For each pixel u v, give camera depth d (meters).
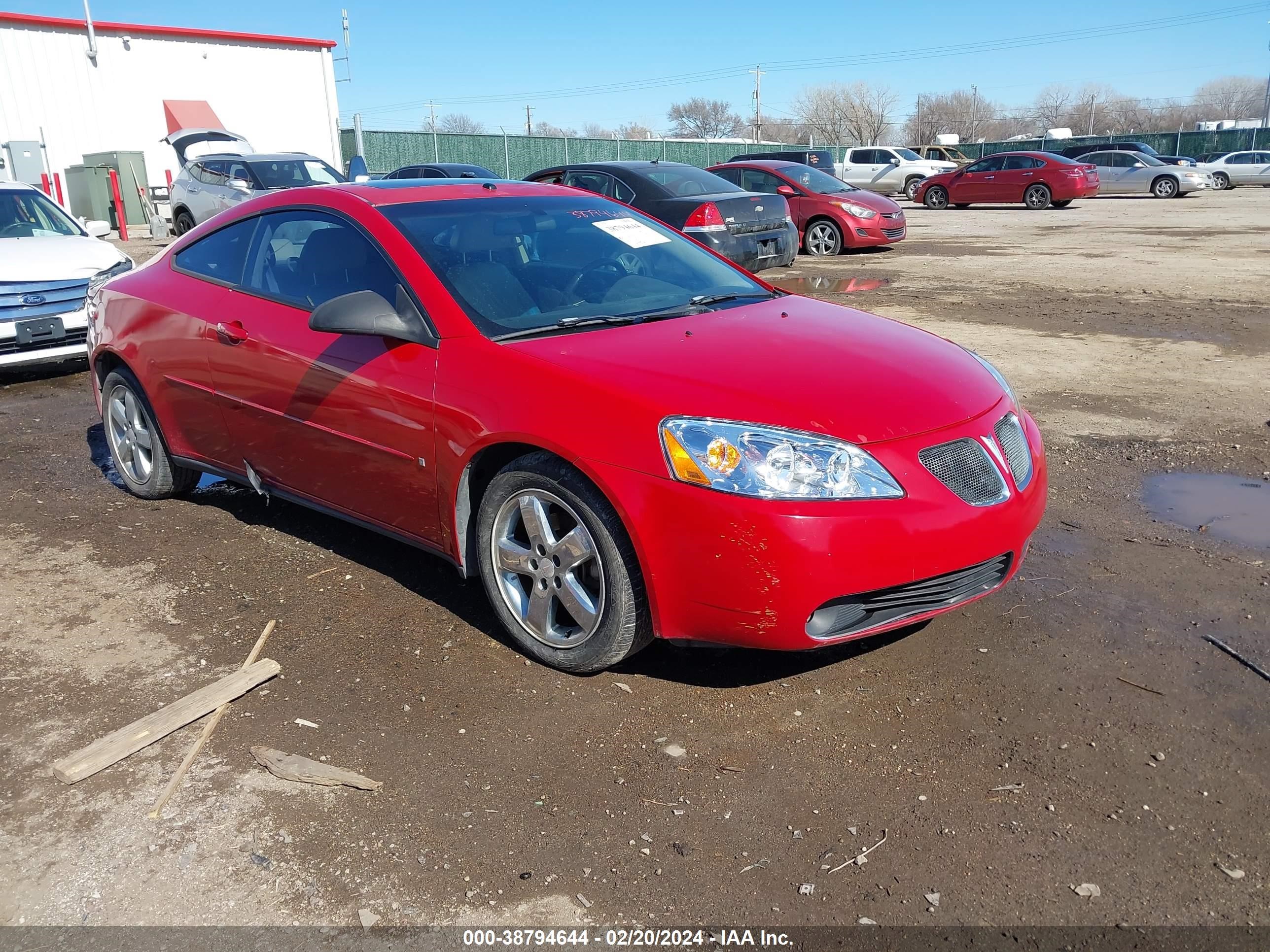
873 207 14.79
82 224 8.68
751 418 2.75
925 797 2.52
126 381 4.70
